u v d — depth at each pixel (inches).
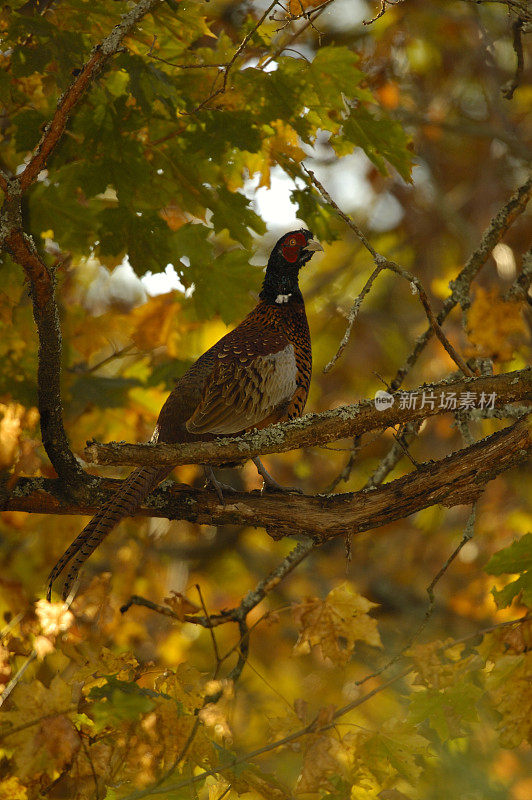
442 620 615.5
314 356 692.1
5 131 354.3
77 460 291.4
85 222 374.0
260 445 262.8
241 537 634.8
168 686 257.6
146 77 300.2
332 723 237.1
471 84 716.0
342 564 676.1
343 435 276.2
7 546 412.5
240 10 426.9
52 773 237.3
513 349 340.2
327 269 746.8
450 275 624.7
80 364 488.7
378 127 338.0
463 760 451.2
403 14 601.9
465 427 319.6
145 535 502.3
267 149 357.4
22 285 357.4
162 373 447.5
